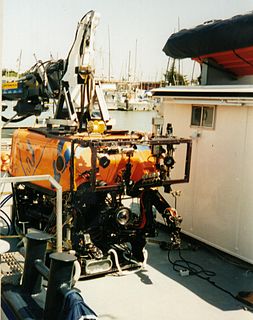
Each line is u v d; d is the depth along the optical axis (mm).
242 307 4797
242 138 5914
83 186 5027
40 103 7082
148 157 5578
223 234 6234
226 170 6168
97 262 5328
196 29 7438
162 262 6020
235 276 5625
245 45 6594
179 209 7012
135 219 5695
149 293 5047
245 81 8203
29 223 6383
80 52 6008
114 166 5242
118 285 5223
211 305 4809
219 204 6293
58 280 3533
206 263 6039
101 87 6160
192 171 6738
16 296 3998
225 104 6023
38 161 5664
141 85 47438
